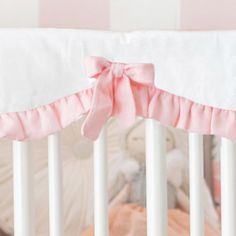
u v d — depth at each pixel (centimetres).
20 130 87
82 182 127
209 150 137
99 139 88
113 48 89
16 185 90
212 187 135
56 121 87
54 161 89
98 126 84
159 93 87
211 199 133
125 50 89
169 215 128
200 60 88
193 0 119
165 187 90
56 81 88
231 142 89
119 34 89
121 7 118
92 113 84
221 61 88
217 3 119
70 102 88
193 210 90
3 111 88
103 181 89
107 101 85
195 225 90
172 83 88
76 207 126
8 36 89
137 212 127
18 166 89
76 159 127
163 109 87
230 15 119
